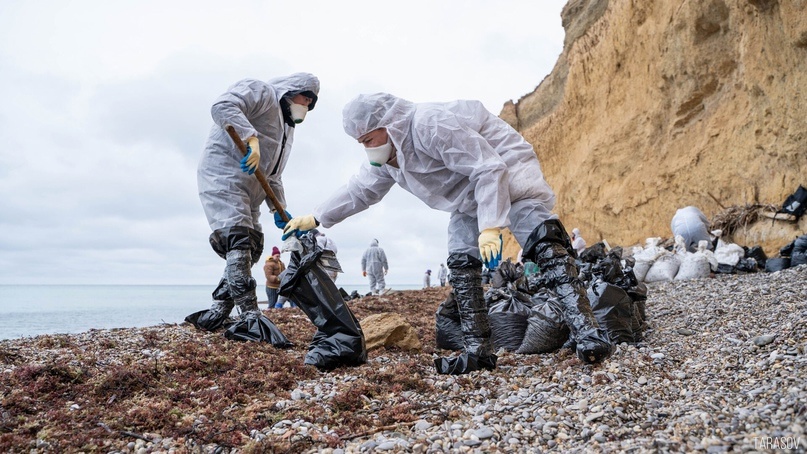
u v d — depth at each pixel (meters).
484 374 4.43
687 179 20.47
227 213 6.14
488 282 16.33
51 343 6.05
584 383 3.92
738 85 19.36
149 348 5.74
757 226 15.84
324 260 5.19
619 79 27.55
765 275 10.17
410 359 5.23
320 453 2.88
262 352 5.61
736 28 19.25
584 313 4.32
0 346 5.93
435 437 2.99
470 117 4.72
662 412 3.14
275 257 13.13
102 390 4.15
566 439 2.90
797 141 15.49
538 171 4.84
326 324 5.00
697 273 12.19
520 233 4.72
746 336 4.81
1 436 3.15
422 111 4.60
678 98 21.97
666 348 4.94
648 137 24.08
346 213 5.45
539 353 5.46
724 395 3.31
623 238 24.36
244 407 3.81
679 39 21.53
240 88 5.90
